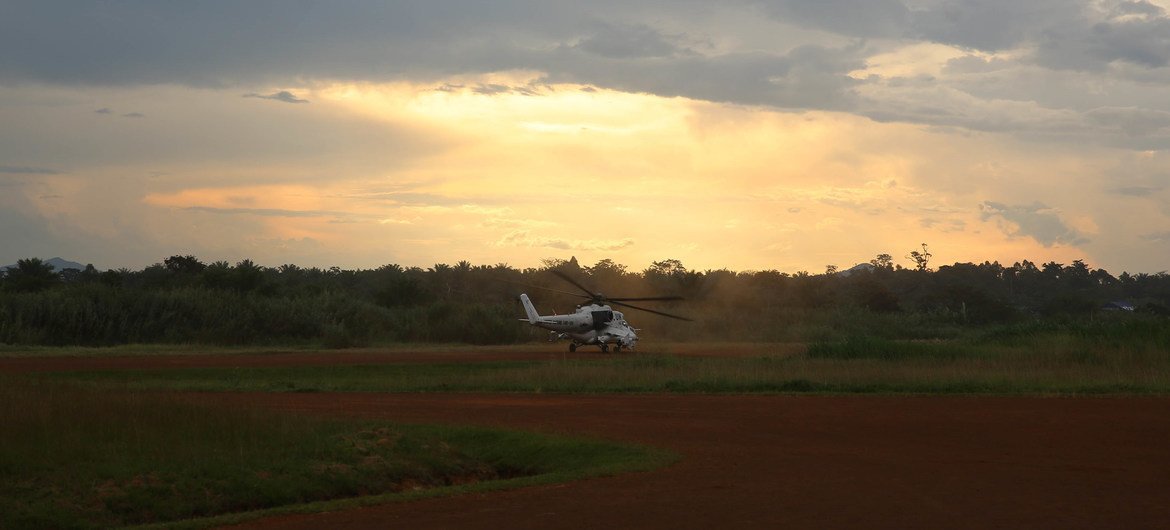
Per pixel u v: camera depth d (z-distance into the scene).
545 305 92.50
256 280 73.56
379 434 17.58
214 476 14.18
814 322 76.31
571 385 29.89
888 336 71.38
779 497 12.79
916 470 14.81
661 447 17.47
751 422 21.22
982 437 18.42
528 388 29.75
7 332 50.81
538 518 11.82
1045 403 24.30
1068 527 10.81
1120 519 11.20
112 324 54.16
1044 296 125.94
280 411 19.81
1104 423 20.30
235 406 20.08
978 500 12.41
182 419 17.41
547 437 18.12
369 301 79.25
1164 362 32.72
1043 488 13.21
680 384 29.34
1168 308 90.25
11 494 12.89
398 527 11.56
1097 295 126.44
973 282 129.38
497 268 118.00
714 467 15.34
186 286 69.69
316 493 14.49
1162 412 22.16
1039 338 40.19
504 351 51.91
